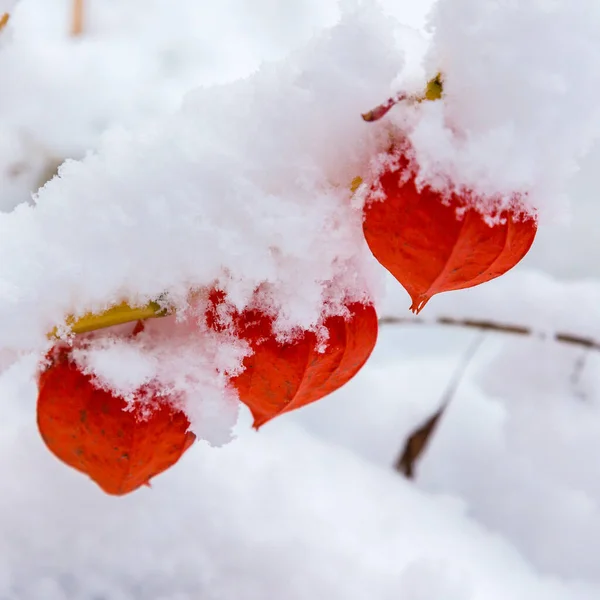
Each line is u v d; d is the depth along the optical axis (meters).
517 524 0.86
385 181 0.56
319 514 0.74
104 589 0.68
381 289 0.59
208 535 0.70
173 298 0.58
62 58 1.10
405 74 0.56
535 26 0.54
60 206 0.57
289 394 0.58
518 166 0.55
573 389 0.89
